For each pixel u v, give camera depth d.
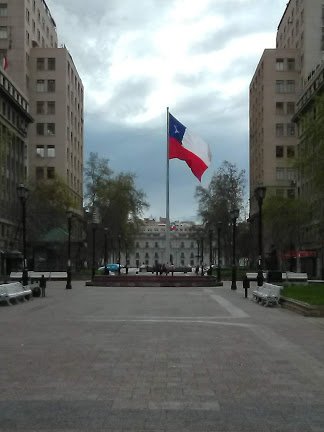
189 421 6.40
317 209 38.62
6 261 64.81
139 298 29.33
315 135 32.91
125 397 7.56
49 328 15.66
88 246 82.56
